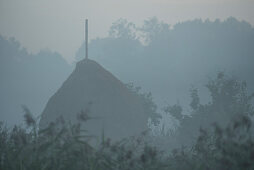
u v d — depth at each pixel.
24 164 11.73
